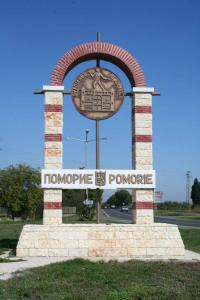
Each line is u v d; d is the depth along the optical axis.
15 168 63.72
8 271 16.19
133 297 11.88
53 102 22.22
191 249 24.70
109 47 22.78
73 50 22.64
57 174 21.64
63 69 22.47
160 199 61.19
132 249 21.06
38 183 63.72
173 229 21.48
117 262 18.20
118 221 55.88
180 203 136.50
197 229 42.53
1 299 11.69
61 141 22.06
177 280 14.38
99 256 20.88
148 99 22.61
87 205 57.44
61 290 12.83
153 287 12.99
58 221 21.48
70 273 15.38
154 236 21.30
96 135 22.52
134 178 21.97
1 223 56.12
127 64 22.75
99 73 22.83
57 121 22.19
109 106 22.73
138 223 21.78
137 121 22.48
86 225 21.16
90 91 22.73
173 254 21.25
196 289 12.78
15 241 27.70
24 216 65.12
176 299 11.52
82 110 22.61
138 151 22.33
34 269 16.23
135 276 15.02
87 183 21.77
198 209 125.94
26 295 12.17
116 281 14.10
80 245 20.92
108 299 11.63
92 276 14.90
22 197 62.62
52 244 20.83
